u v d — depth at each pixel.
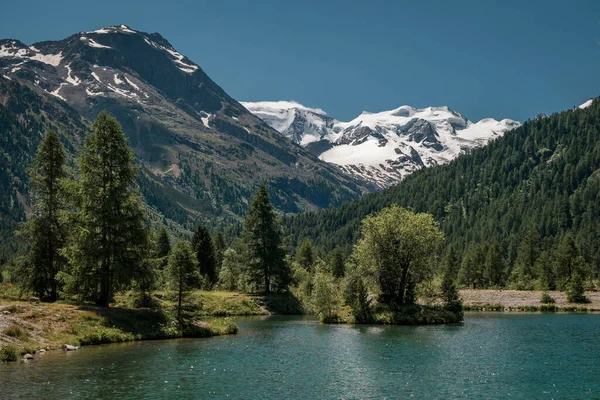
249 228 90.31
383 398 27.12
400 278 72.38
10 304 41.34
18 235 49.72
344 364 35.91
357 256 71.69
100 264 47.53
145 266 48.91
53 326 39.81
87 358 34.97
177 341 45.31
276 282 90.31
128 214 48.56
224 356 38.16
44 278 50.09
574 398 27.41
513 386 29.77
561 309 93.44
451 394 28.00
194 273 51.53
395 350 42.22
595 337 51.12
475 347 44.16
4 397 25.14
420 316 65.69
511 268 171.12
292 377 31.64
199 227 112.31
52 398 25.33
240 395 27.31
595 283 133.75
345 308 71.38
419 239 69.62
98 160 47.38
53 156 51.19
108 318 44.53
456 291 73.12
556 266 122.50
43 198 50.75
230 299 82.06
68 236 50.78
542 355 39.97
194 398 26.50
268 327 60.53
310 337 50.41
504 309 97.19
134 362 34.44
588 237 172.25
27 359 33.84
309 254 139.62
